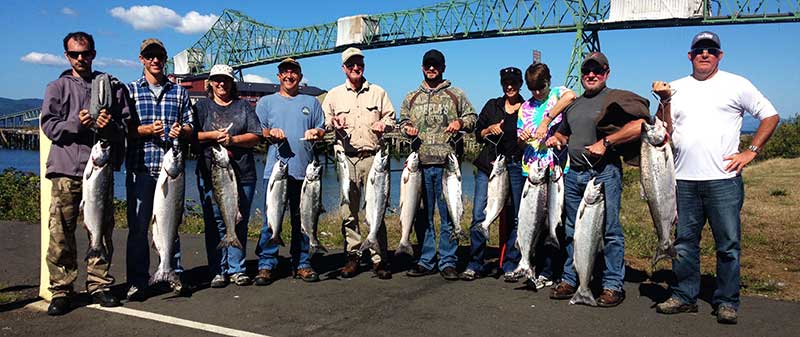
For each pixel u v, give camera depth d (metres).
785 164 25.83
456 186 6.16
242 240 6.15
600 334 4.69
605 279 5.47
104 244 5.30
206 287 6.07
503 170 5.93
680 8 37.00
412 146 6.35
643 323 4.93
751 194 15.20
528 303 5.51
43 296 5.57
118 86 5.27
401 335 4.67
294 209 6.34
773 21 34.72
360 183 6.52
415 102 6.46
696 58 4.86
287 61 6.13
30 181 14.22
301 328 4.82
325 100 6.60
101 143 4.97
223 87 5.97
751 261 7.27
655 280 6.31
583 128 5.41
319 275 6.62
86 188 4.94
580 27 42.56
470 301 5.58
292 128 6.21
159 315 5.12
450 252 6.52
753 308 5.29
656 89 4.85
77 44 4.98
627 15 39.25
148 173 5.47
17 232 9.55
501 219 6.68
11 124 100.75
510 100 6.24
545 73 5.80
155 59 5.51
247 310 5.29
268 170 6.29
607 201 5.35
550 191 5.51
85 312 5.20
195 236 9.35
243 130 6.00
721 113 4.80
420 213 6.58
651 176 4.89
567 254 5.70
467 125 6.31
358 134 6.43
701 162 4.85
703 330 4.75
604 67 5.31
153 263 7.43
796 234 9.19
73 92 5.06
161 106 5.53
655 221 4.95
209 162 5.91
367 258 7.50
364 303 5.52
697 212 4.97
